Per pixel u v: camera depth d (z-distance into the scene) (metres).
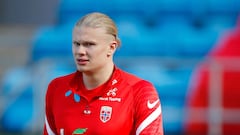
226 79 31.50
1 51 40.97
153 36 36.84
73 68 31.91
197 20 40.47
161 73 33.31
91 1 41.19
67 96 12.19
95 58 11.48
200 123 31.56
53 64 30.33
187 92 32.81
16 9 48.97
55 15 48.66
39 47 36.72
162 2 40.84
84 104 11.96
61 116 12.12
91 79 11.95
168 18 40.44
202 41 36.06
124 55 35.84
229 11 40.84
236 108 31.59
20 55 40.84
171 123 31.97
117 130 11.77
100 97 11.94
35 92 29.50
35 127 29.14
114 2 41.25
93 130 11.80
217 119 30.09
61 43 36.62
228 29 39.31
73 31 11.52
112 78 12.05
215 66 30.09
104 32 11.44
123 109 11.85
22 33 45.59
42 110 29.31
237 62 30.61
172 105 32.50
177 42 36.22
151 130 11.84
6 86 35.47
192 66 33.12
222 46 35.56
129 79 12.16
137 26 39.31
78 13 41.12
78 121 11.92
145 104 11.88
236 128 31.11
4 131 33.28
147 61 31.56
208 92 31.50
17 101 34.00
